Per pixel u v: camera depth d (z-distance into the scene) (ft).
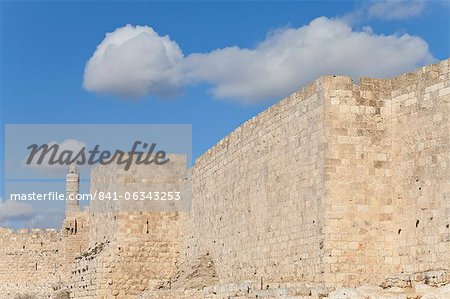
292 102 158.71
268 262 167.84
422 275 131.54
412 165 140.15
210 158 211.61
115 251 235.20
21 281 307.99
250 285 157.89
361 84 146.30
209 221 210.38
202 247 215.72
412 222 139.33
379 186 144.25
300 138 154.40
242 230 184.24
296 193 155.33
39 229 310.04
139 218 238.68
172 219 240.12
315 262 146.10
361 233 143.02
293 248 155.84
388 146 145.18
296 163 155.74
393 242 142.82
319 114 146.92
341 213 143.13
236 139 190.80
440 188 133.69
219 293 171.22
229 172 195.11
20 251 309.63
